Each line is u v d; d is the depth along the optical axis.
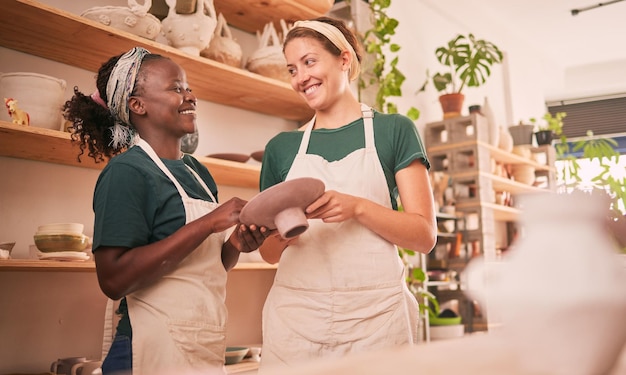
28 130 1.73
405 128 1.45
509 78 6.00
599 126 7.48
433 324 3.74
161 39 2.46
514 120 5.99
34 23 1.87
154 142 1.41
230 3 2.62
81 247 1.86
